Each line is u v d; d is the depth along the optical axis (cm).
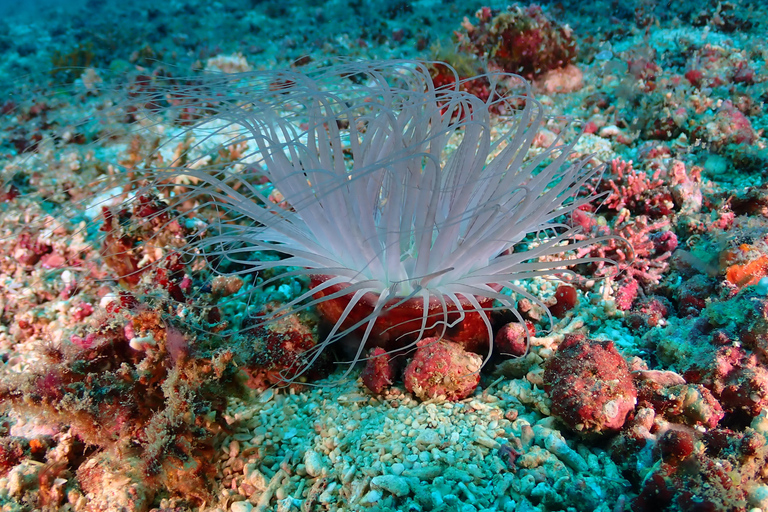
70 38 97
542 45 55
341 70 31
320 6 103
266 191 44
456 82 29
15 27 107
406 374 28
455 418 28
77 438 28
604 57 64
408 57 76
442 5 97
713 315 29
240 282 35
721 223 36
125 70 75
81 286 37
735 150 43
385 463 26
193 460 26
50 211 43
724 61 58
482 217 30
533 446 26
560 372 27
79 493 27
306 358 30
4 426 29
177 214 38
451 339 29
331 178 29
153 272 33
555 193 30
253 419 29
